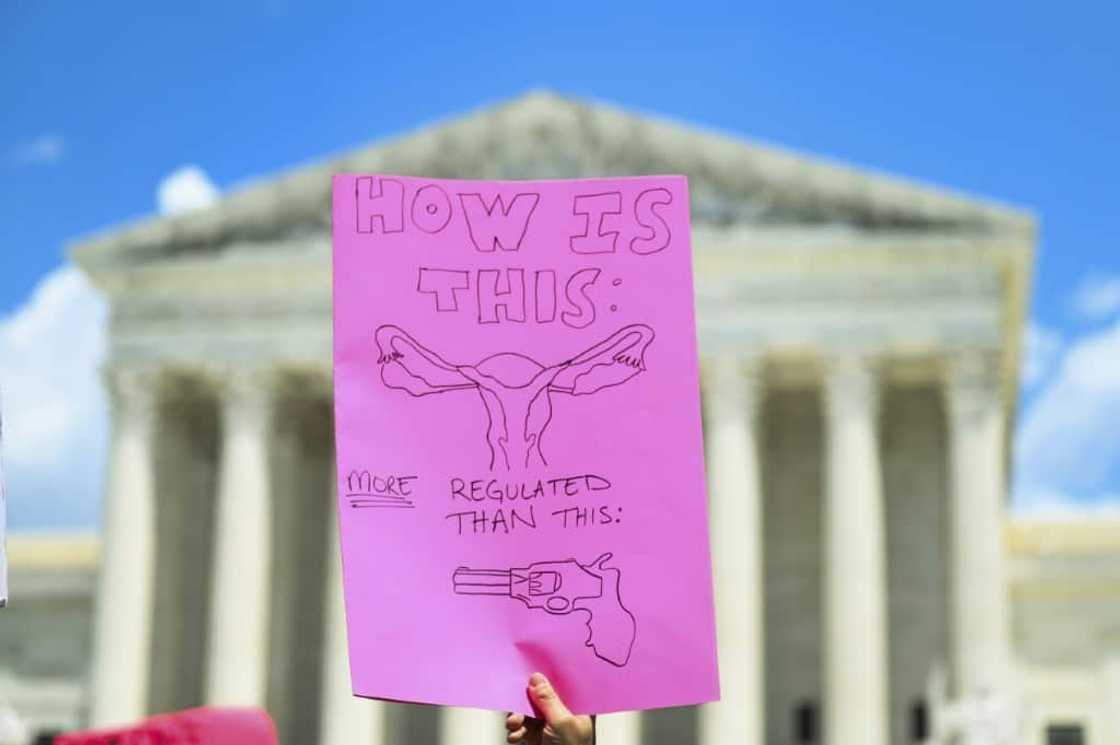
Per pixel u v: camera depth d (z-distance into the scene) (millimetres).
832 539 127062
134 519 133250
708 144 131625
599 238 16484
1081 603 136875
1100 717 135250
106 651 131375
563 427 16250
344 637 132625
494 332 16328
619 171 133000
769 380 135375
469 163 133875
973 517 125750
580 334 16375
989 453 126625
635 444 16234
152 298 135875
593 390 16297
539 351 16328
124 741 25516
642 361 16328
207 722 25484
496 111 133250
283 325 134250
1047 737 136000
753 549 127375
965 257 128625
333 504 137375
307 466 147250
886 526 139375
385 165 134750
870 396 128750
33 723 145125
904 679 137125
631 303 16422
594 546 16109
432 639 15883
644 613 16047
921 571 138250
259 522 132375
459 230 16453
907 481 139625
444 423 16188
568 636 15992
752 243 129375
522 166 133375
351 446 16094
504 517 16125
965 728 114875
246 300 134875
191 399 141750
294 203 136000
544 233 16484
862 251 128875
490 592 16016
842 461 127750
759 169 131625
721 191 132500
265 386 133875
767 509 141500
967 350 127562
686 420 16297
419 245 16391
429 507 16094
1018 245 127562
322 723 132000
